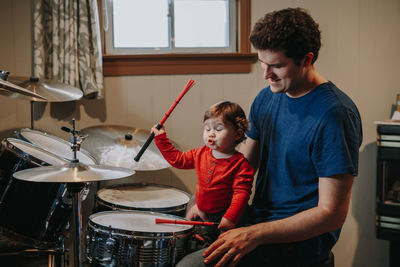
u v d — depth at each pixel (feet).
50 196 5.34
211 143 4.73
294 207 4.51
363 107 8.10
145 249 4.41
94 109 7.54
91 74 7.02
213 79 7.82
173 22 7.97
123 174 4.93
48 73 7.09
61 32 6.84
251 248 4.07
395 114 7.27
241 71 7.88
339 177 4.10
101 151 6.45
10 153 5.41
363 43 7.98
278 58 4.00
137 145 6.76
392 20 7.97
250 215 4.89
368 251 8.25
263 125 4.97
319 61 7.98
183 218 5.20
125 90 7.59
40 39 6.86
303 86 4.46
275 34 3.91
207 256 4.15
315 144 4.22
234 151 4.88
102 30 7.52
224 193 4.80
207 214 4.92
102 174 4.76
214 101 7.86
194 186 7.95
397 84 8.07
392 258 7.15
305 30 3.96
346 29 7.95
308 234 4.12
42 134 6.60
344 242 8.26
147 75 7.63
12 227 5.53
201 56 7.70
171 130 7.80
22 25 7.23
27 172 4.69
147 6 7.88
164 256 4.46
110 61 7.45
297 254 4.36
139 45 7.91
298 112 4.48
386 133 6.89
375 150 8.14
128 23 7.84
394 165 6.96
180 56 7.63
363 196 8.19
